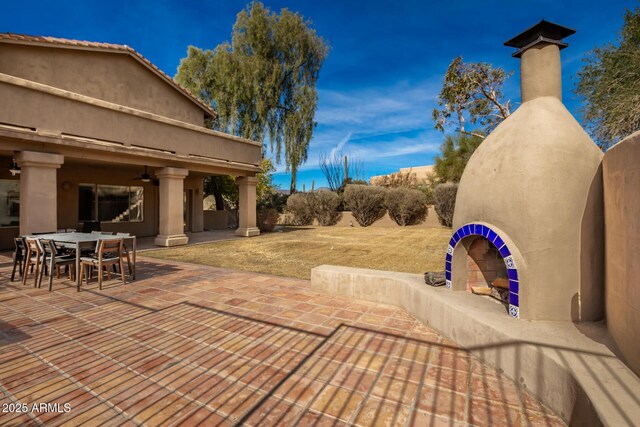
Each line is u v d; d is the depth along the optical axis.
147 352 3.89
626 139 2.81
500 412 2.77
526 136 3.83
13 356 3.78
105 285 6.99
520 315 3.66
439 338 4.28
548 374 2.82
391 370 3.47
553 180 3.57
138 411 2.80
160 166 12.59
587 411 2.35
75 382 3.24
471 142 22.33
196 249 12.44
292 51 24.73
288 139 25.31
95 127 10.30
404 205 23.39
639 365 2.52
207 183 24.81
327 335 4.39
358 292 5.98
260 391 3.10
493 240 3.92
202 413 2.78
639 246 2.56
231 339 4.26
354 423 2.64
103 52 12.83
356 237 16.83
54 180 9.17
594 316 3.58
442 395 3.01
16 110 8.51
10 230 12.26
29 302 5.79
